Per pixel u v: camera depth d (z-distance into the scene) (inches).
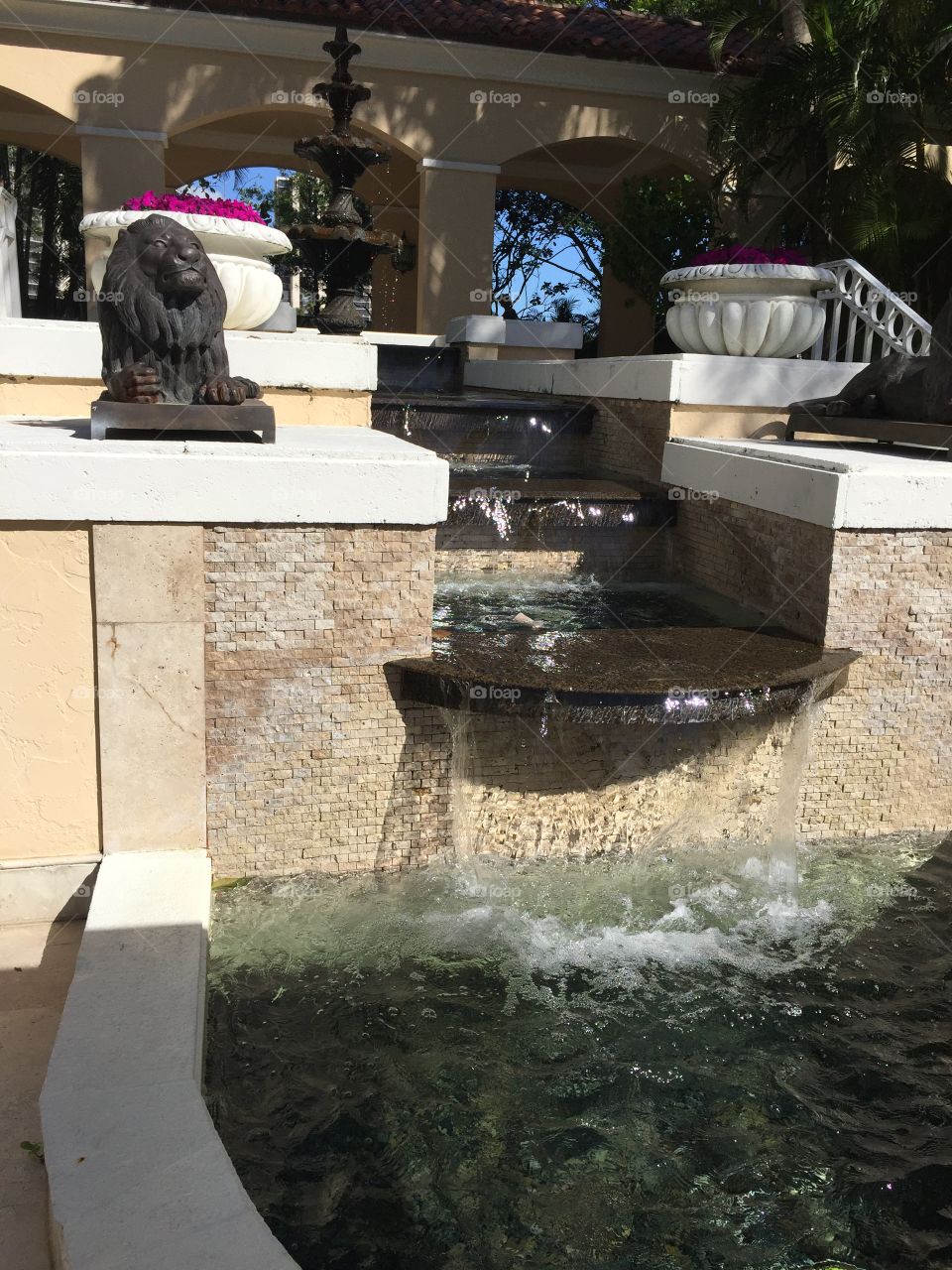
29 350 217.5
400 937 157.6
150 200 238.4
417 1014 140.6
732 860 186.9
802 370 263.9
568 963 153.9
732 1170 118.1
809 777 191.6
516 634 192.5
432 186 529.3
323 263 410.3
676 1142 121.7
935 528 185.6
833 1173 118.2
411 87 514.9
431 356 445.4
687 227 545.0
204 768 160.6
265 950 152.0
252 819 164.2
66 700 153.6
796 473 195.5
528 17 526.6
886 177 475.2
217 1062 129.4
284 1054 131.8
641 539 257.9
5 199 260.1
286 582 157.3
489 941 158.1
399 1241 106.5
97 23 474.6
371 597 161.6
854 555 184.4
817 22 462.9
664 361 261.3
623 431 292.4
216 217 234.8
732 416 262.7
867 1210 113.3
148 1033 113.4
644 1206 112.7
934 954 160.7
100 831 159.0
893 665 190.5
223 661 157.6
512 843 178.2
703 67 534.9
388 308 746.2
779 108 478.3
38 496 145.1
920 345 303.0
